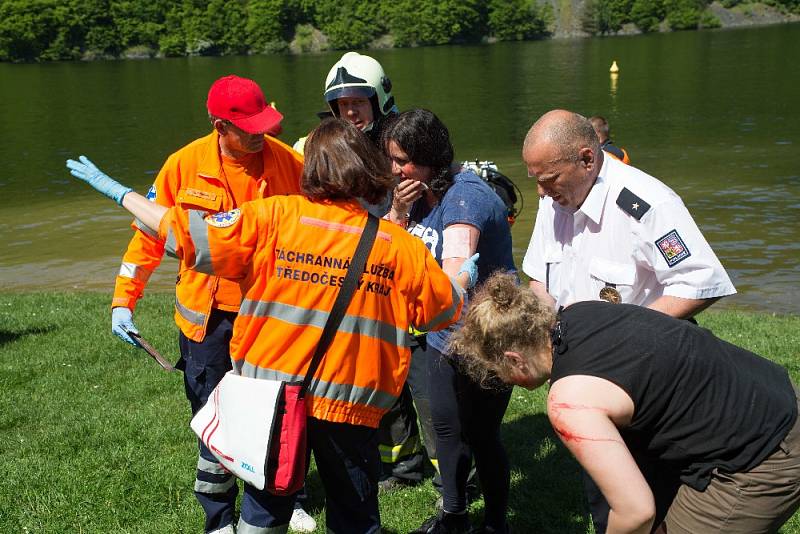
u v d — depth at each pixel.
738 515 2.83
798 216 16.23
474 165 4.29
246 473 2.97
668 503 3.01
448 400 3.87
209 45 108.12
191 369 4.02
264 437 2.92
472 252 3.66
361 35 110.12
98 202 20.61
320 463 3.11
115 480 4.72
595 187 3.64
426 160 3.72
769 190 19.09
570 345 2.78
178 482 4.72
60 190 23.53
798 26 110.50
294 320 2.97
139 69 87.50
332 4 111.25
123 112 49.94
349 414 3.03
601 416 2.63
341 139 3.01
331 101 4.55
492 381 3.23
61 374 6.77
